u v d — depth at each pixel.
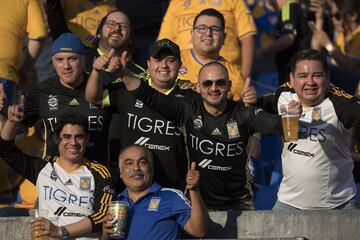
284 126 18.83
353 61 28.14
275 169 26.05
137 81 19.80
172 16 25.05
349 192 20.30
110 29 22.81
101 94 20.12
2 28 23.88
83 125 19.61
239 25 25.02
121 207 18.52
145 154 19.22
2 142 19.55
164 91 20.52
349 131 20.02
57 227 18.31
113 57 19.52
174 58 20.44
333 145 19.83
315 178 19.98
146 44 27.47
